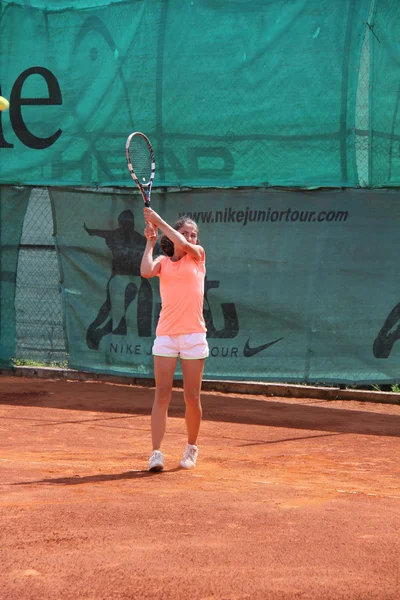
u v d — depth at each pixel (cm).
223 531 676
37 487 889
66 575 561
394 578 562
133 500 803
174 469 1081
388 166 1872
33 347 2184
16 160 2162
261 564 587
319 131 1912
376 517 740
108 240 2098
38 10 2142
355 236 1916
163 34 2031
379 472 1114
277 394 2006
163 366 1074
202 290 1095
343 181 1903
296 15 1920
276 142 1947
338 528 691
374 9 1855
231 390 2044
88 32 2103
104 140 2092
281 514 743
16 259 2177
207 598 520
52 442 1365
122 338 2097
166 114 2030
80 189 2117
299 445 1384
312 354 1947
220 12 1984
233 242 1995
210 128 1997
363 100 1880
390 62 1855
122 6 2072
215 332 2011
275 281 1967
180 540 646
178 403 1852
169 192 2039
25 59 2152
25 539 645
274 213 1966
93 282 2114
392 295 1903
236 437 1460
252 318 1986
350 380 1925
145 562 588
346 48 1880
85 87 2106
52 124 2136
